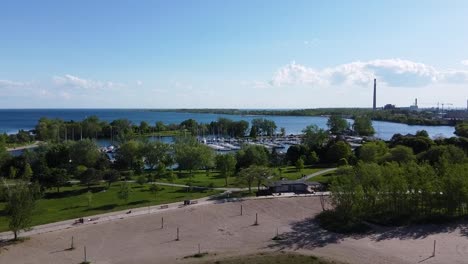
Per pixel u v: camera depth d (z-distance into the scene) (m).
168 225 88.81
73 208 103.00
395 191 94.31
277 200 107.44
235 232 84.69
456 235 80.44
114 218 93.12
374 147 152.38
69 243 78.38
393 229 84.81
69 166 153.12
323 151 174.25
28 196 82.88
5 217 95.56
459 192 89.00
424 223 87.31
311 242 78.44
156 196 114.50
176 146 170.88
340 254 72.00
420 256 70.75
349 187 90.94
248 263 66.50
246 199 108.44
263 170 119.94
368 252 72.88
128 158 167.00
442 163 109.94
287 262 66.94
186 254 72.62
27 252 73.88
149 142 176.75
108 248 76.06
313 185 119.69
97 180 130.25
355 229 84.75
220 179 141.75
